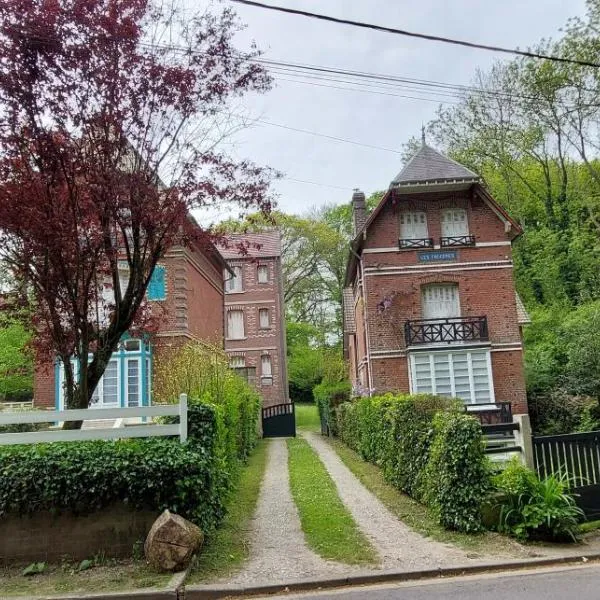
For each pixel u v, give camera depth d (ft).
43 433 25.12
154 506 24.44
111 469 24.02
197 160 32.12
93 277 32.12
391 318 70.90
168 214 31.19
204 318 79.71
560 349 82.84
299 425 116.67
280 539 27.14
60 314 31.58
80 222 30.42
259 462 56.95
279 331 120.06
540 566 22.88
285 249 154.20
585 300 100.73
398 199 73.00
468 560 23.21
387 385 69.62
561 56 95.91
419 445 33.63
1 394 99.76
